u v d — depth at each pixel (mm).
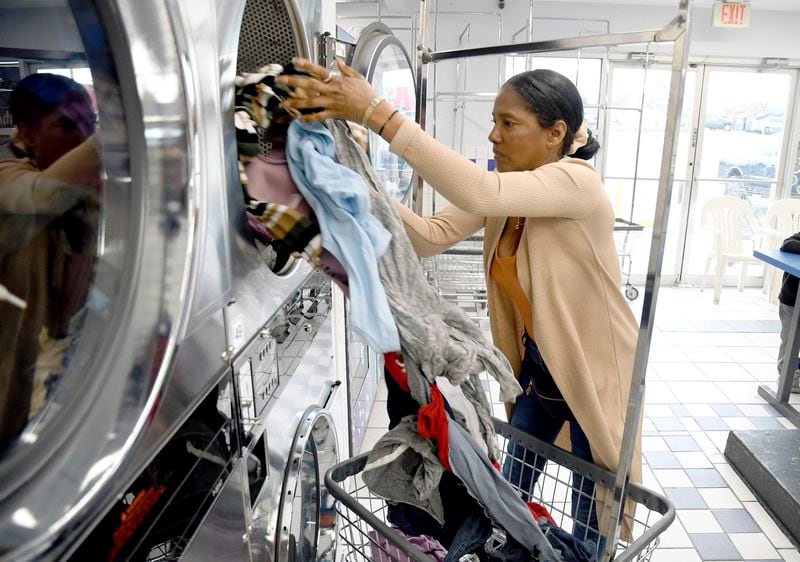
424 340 793
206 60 621
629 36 938
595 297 1158
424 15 1287
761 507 2111
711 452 2479
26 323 438
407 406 996
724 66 4812
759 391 3014
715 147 5000
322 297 1316
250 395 840
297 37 1014
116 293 474
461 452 855
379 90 1403
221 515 746
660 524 925
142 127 462
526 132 1114
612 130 5004
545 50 1084
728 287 5184
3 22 421
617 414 1204
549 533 1010
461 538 936
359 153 883
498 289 1314
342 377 1780
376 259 791
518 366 1375
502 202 967
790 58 4730
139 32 444
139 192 476
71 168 456
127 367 469
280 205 762
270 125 794
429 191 4133
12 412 421
